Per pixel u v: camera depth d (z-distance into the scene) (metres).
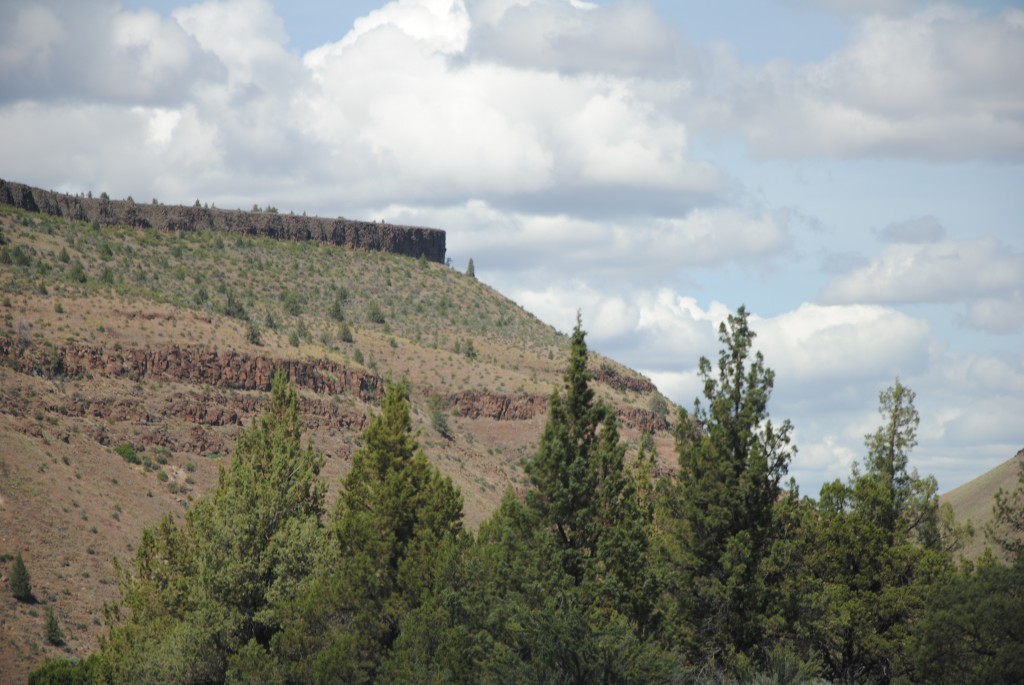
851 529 142.88
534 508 137.50
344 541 147.00
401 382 157.12
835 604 135.62
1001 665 125.75
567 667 121.69
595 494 138.75
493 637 127.94
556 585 129.25
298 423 176.38
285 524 152.12
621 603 131.25
